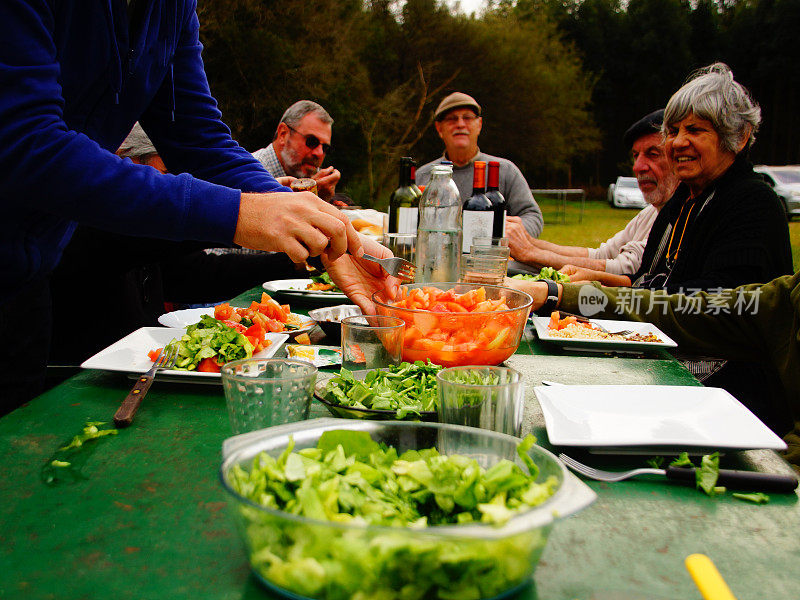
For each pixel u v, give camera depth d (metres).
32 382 1.79
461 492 0.65
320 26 16.56
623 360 1.58
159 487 0.86
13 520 0.77
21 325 1.74
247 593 0.64
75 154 1.07
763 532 0.77
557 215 22.11
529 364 1.53
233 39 14.87
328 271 1.54
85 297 2.28
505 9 27.94
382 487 0.67
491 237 2.27
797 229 9.79
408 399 1.04
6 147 1.03
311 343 1.70
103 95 1.37
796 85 28.62
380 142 18.86
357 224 3.04
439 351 1.30
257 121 15.66
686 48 34.19
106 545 0.72
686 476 0.90
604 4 35.06
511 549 0.57
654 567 0.70
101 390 1.26
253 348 1.43
